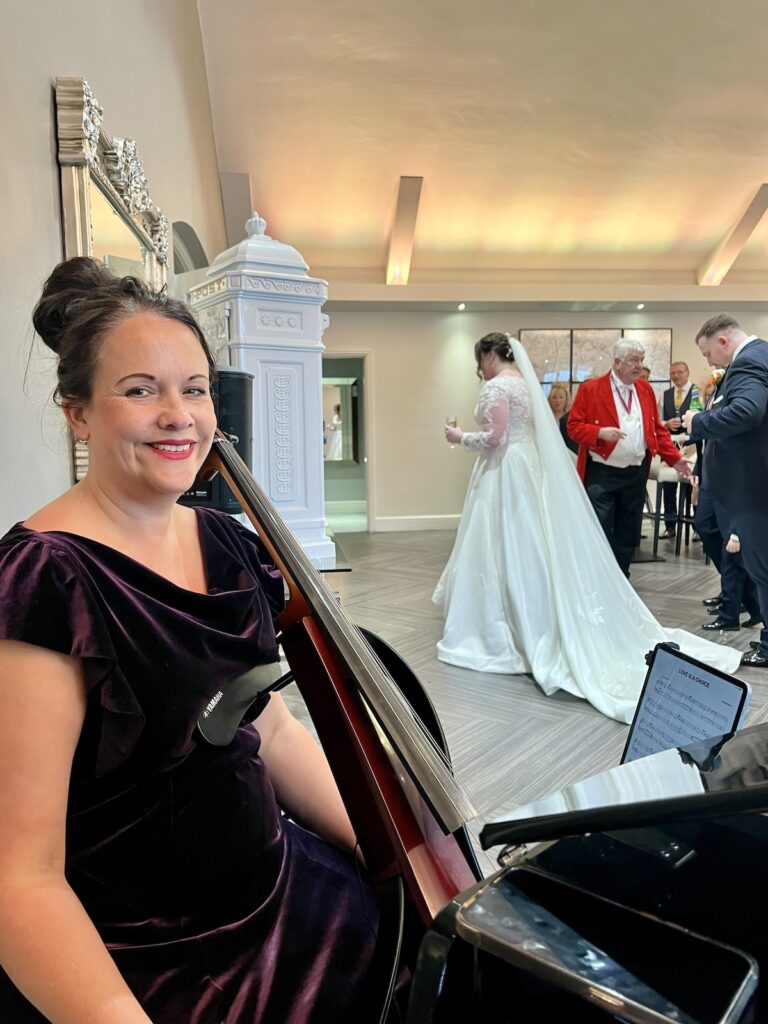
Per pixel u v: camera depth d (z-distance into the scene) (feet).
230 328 12.75
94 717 2.09
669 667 3.78
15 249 5.24
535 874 1.41
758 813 1.29
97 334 2.34
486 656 9.77
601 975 1.18
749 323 26.40
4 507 4.99
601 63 17.39
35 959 1.83
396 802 2.06
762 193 22.25
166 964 2.25
